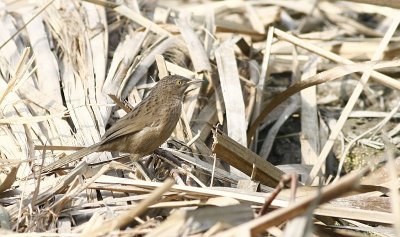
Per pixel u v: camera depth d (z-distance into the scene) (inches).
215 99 505.0
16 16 548.4
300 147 533.3
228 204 345.1
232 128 467.8
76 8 550.9
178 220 322.0
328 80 473.4
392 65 464.1
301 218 290.7
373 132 523.8
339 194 298.4
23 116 451.2
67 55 516.1
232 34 586.9
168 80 445.7
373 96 567.8
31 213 360.2
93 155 440.8
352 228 382.6
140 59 517.7
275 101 491.2
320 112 556.4
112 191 387.2
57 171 409.4
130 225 355.6
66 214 369.4
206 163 432.1
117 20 563.2
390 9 578.2
